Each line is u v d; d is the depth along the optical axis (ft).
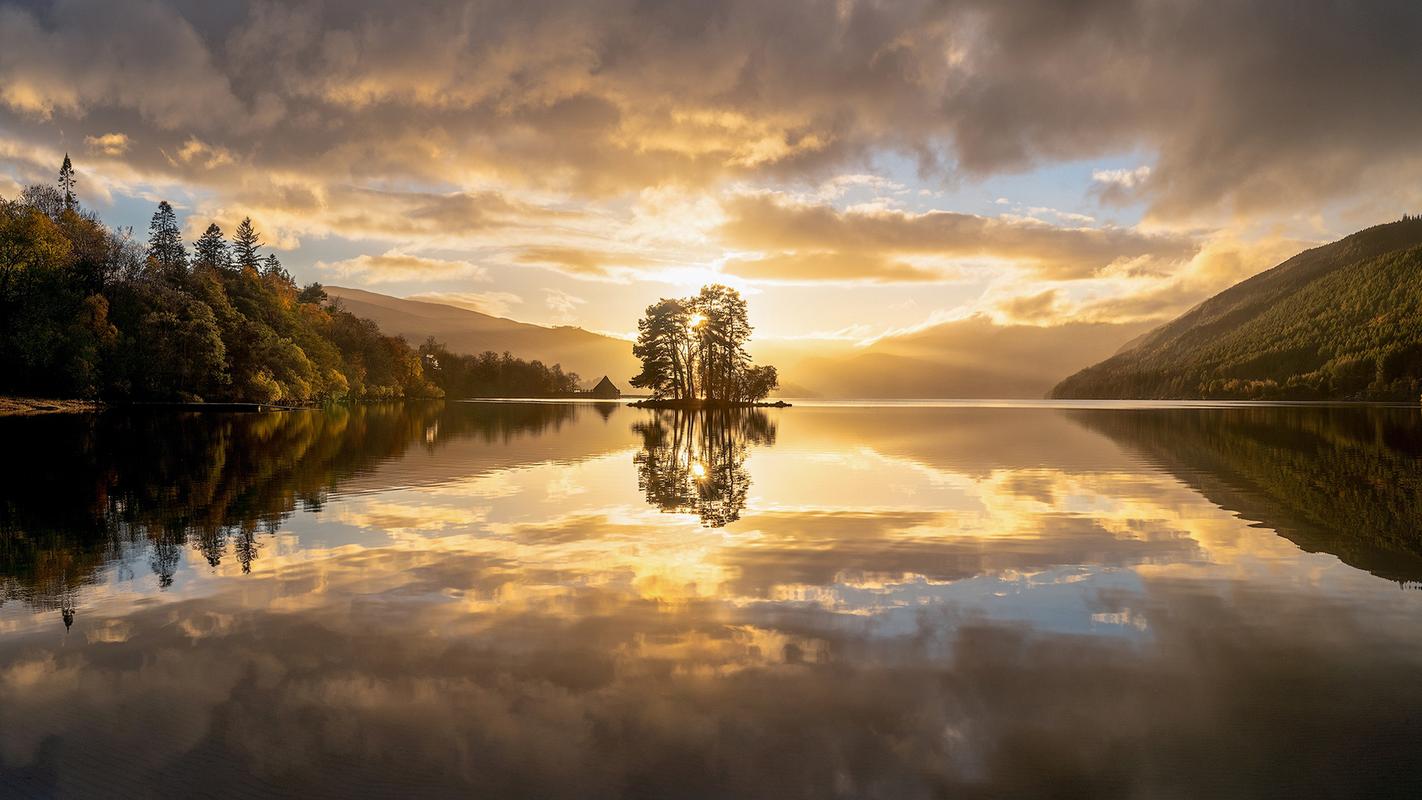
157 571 36.32
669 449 109.91
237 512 53.16
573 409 322.55
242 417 202.90
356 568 36.96
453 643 26.48
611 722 20.58
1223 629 28.07
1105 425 187.52
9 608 30.55
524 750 19.08
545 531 46.37
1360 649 25.93
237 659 25.03
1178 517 52.01
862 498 60.90
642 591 33.01
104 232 277.85
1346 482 70.59
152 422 170.09
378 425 174.60
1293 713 21.24
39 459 88.74
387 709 21.36
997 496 61.87
